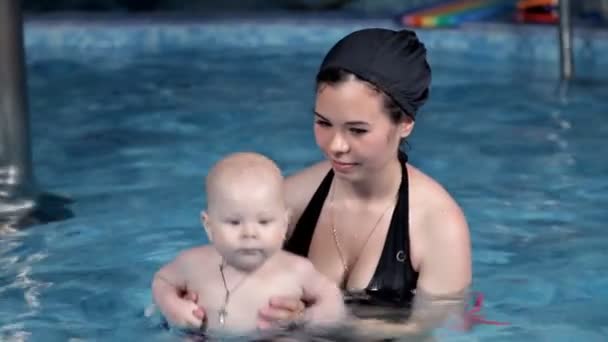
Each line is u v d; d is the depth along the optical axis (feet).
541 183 18.54
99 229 16.02
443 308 11.77
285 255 11.54
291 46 33.45
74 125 23.48
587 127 22.50
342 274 12.03
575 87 26.43
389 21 33.63
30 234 15.71
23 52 16.98
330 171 12.42
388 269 11.84
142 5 38.88
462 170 19.52
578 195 17.81
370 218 12.00
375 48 10.76
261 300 11.34
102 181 18.94
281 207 11.14
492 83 27.37
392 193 11.97
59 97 26.53
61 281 13.73
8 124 17.04
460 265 11.72
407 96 10.96
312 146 21.33
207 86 27.61
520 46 30.37
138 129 23.03
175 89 27.30
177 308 11.35
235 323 11.32
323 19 34.71
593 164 19.66
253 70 29.81
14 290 13.38
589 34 28.86
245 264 11.23
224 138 22.09
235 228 11.00
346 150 10.96
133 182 18.88
